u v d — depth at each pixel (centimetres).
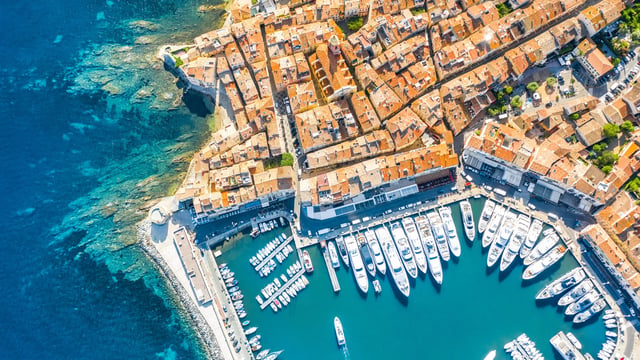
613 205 11244
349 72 11494
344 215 11762
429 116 11294
